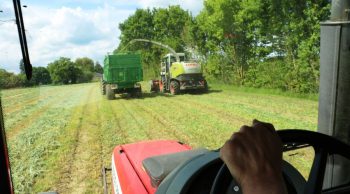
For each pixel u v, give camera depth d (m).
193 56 22.11
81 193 5.04
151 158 2.44
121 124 10.74
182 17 22.27
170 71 20.59
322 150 1.27
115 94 20.78
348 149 1.31
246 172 0.63
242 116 11.09
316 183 1.24
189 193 1.39
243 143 0.66
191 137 8.30
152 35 23.33
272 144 0.67
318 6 14.30
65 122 11.03
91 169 6.15
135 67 19.59
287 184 1.45
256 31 17.80
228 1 18.58
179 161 2.36
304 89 15.67
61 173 5.93
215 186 1.16
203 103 14.98
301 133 1.28
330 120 2.77
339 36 2.65
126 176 2.84
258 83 18.44
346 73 2.68
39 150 7.18
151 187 2.52
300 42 15.43
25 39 1.43
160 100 17.33
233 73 20.30
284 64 16.80
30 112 11.48
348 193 1.57
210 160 1.43
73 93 22.30
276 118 10.48
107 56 19.22
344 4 2.63
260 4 16.97
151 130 9.50
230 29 19.20
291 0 15.20
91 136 9.02
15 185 5.18
